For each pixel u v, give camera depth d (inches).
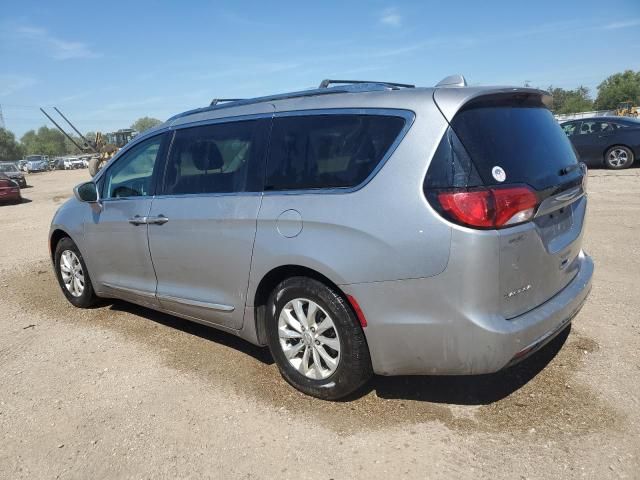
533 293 121.0
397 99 124.3
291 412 133.4
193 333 187.6
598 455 110.3
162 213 166.9
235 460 116.5
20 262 317.4
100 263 198.7
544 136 132.5
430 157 114.9
